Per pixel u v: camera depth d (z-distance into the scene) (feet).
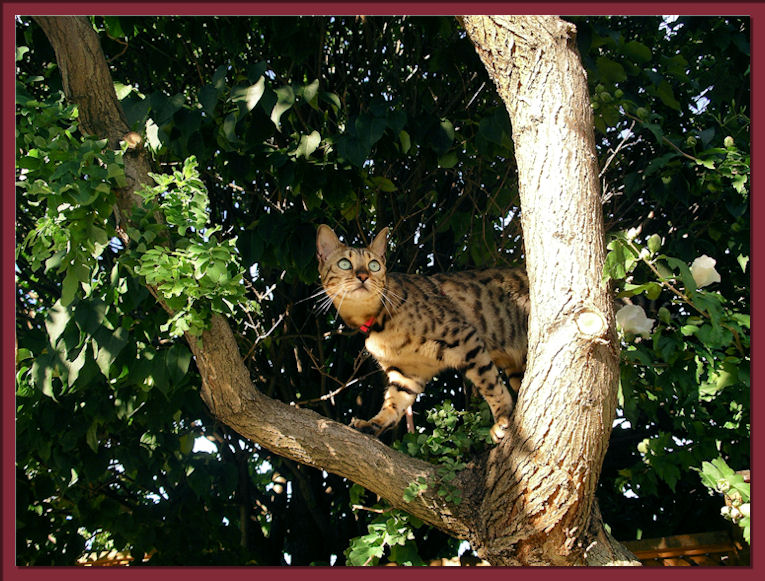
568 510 10.87
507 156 15.66
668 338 11.89
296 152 14.03
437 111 17.19
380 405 19.66
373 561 13.35
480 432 13.46
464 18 11.50
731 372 12.07
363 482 12.46
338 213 18.72
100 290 12.62
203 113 14.37
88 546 19.22
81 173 10.70
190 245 10.49
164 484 17.53
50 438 15.05
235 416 11.89
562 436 10.53
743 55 15.57
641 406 14.55
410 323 15.08
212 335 11.18
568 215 10.61
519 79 11.15
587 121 11.10
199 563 15.97
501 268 16.78
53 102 11.90
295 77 17.28
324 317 20.02
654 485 15.03
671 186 14.80
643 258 11.12
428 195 17.87
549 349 10.48
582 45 13.76
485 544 11.84
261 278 18.60
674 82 17.57
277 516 21.31
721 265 17.38
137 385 14.53
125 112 13.29
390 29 17.70
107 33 15.37
